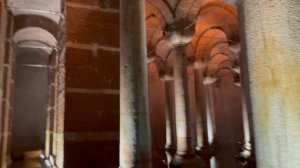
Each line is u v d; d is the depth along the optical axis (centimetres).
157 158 1232
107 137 401
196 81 1249
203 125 1203
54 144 684
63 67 441
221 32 1253
